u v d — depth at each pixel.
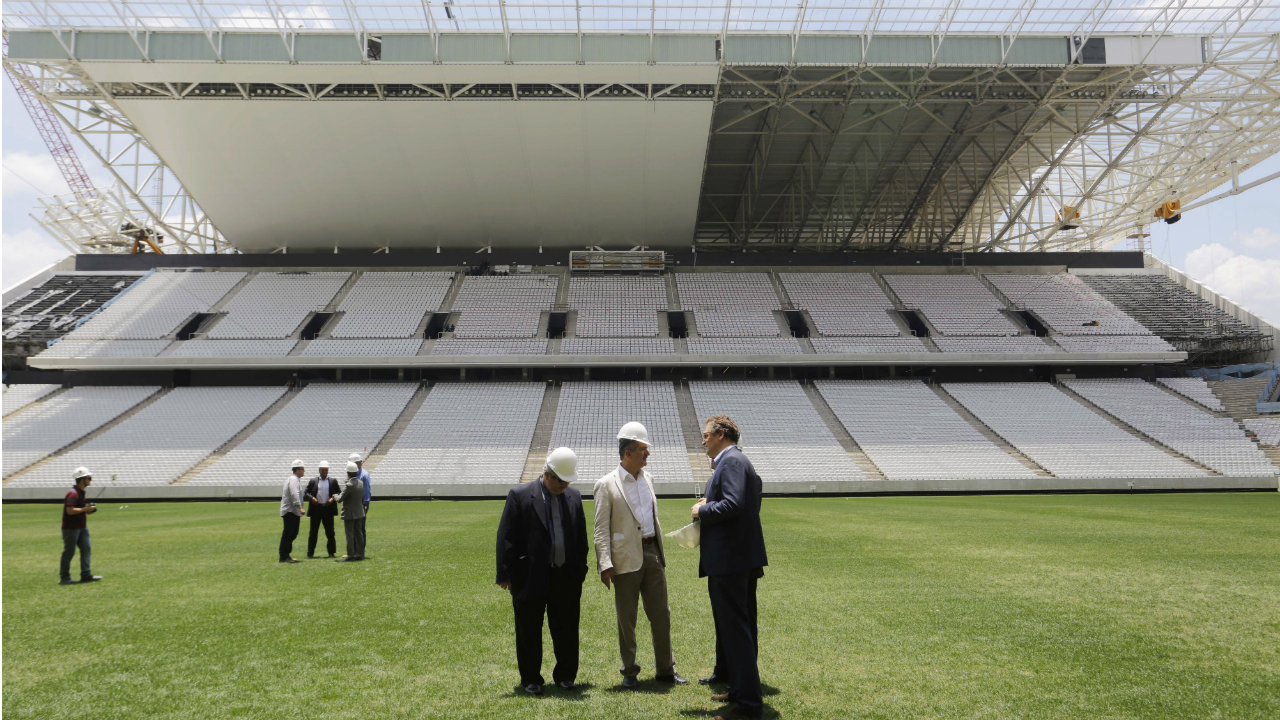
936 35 31.73
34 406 36.03
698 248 50.34
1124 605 7.82
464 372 39.81
